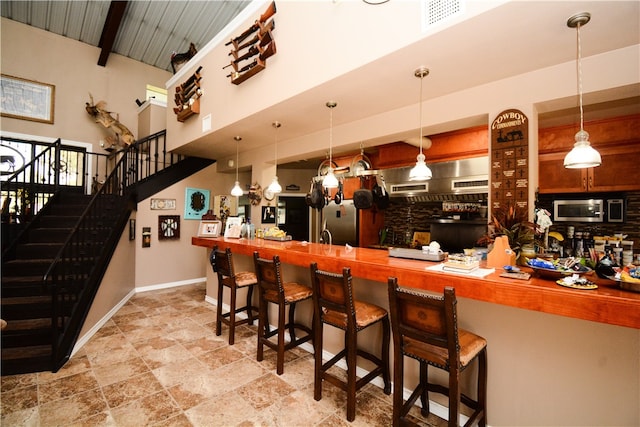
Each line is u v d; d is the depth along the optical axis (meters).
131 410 2.04
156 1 5.30
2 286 3.20
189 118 4.45
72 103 6.03
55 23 5.66
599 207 3.20
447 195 3.94
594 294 1.31
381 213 5.34
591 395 1.55
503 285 1.54
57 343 2.58
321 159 5.78
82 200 5.03
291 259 2.74
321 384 2.21
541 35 1.77
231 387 2.32
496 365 1.84
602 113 2.86
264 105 3.00
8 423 1.90
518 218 2.10
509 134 2.31
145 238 5.34
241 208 6.92
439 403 2.06
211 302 4.55
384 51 2.01
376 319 2.11
